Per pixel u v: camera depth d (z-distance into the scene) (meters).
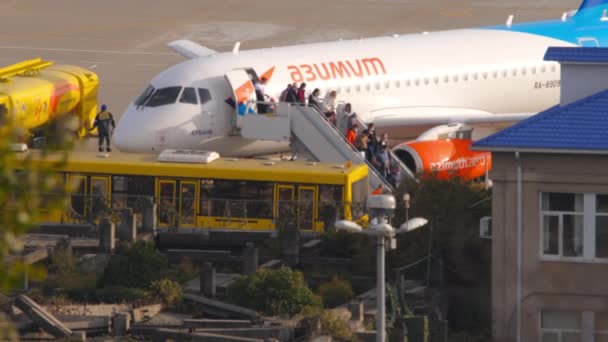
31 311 155.00
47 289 171.62
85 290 171.00
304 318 157.50
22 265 59.81
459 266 187.62
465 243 187.62
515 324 158.88
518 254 158.12
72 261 182.12
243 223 199.62
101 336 156.12
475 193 196.25
